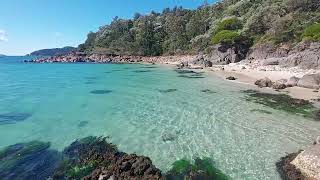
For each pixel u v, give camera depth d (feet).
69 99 91.25
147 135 54.49
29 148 48.70
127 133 55.88
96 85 123.95
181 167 41.22
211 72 165.07
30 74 192.44
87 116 69.05
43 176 39.09
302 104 76.13
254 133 54.85
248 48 209.26
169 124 61.21
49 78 161.27
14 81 147.95
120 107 77.87
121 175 36.83
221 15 351.67
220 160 43.39
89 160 43.34
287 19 199.21
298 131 55.62
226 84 115.44
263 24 224.33
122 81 136.05
